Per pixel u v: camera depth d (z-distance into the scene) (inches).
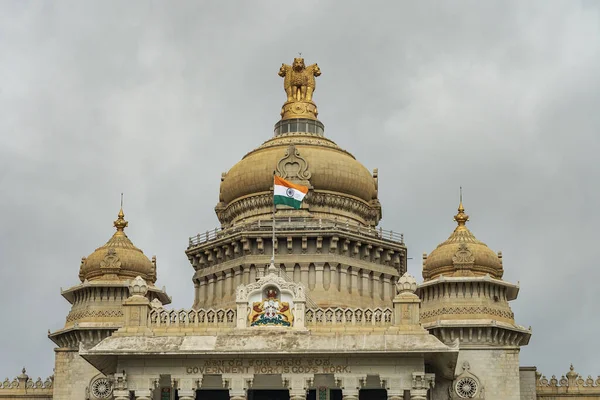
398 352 3604.8
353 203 4761.3
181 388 3651.6
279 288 3732.8
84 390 4392.2
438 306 4377.5
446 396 4153.5
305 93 5078.7
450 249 4478.3
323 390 3791.8
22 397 4576.8
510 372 4264.3
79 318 4493.1
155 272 4724.4
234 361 3671.3
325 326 3708.2
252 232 4547.2
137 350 3639.3
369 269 4628.4
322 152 4773.6
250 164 4776.1
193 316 3764.8
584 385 4431.6
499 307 4387.3
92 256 4623.5
